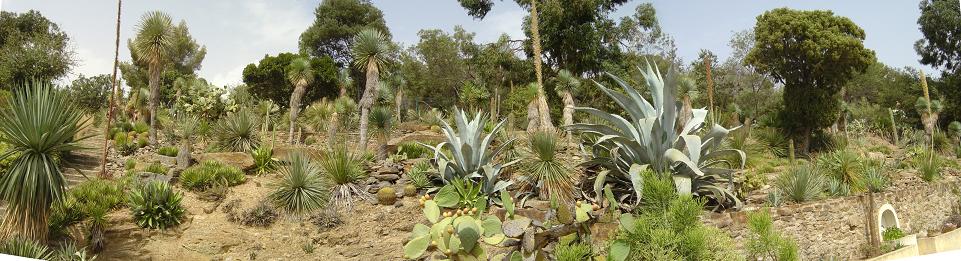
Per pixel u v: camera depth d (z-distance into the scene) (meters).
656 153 9.33
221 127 13.74
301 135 18.73
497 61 26.67
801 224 9.79
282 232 9.23
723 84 32.78
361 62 14.48
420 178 10.84
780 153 16.84
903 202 12.40
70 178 10.97
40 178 7.50
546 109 11.40
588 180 9.91
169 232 8.88
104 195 9.24
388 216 9.65
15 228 7.33
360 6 38.19
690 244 4.77
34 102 7.72
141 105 21.33
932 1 24.23
